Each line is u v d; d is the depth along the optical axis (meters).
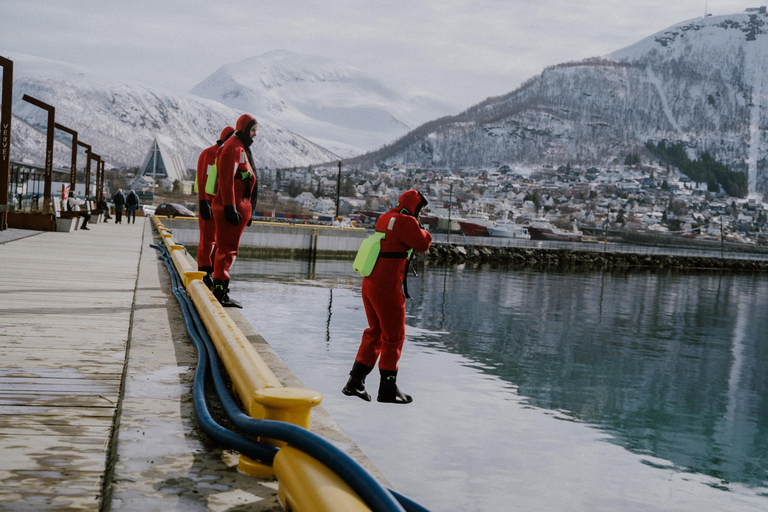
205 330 5.11
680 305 45.81
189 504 2.13
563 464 11.47
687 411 16.95
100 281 8.98
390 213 5.54
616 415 15.62
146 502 2.12
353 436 11.52
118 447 2.62
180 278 8.30
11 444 2.72
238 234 7.21
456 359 20.30
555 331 28.55
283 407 2.28
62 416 3.14
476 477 10.22
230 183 6.88
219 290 7.21
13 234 18.25
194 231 47.72
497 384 17.28
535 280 57.12
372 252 5.41
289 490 1.91
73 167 29.28
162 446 2.66
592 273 74.38
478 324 28.56
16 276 9.08
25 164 36.12
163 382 3.68
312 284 36.91
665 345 27.69
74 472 2.46
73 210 25.16
